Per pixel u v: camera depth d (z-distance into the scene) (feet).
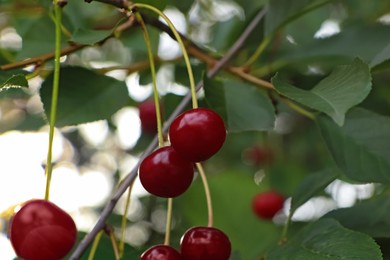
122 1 1.69
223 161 3.21
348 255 1.63
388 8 2.58
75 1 2.34
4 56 2.13
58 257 1.47
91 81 1.91
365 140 1.82
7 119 2.99
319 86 1.59
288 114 3.03
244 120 1.86
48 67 2.00
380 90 2.48
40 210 1.47
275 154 3.04
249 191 2.43
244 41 2.03
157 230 3.23
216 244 1.64
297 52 2.19
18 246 1.46
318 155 3.06
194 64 2.20
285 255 1.68
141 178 1.60
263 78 2.21
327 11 2.72
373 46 2.16
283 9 2.06
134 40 2.22
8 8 2.28
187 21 2.58
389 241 1.84
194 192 2.42
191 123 1.56
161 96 2.23
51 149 1.55
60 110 1.88
